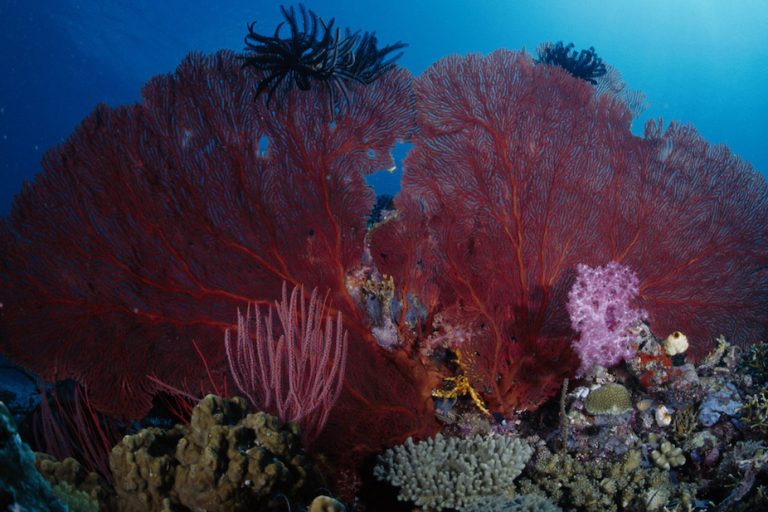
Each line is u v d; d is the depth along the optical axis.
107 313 1.52
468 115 1.56
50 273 1.50
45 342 1.48
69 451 1.40
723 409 1.43
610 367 1.55
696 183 1.57
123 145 1.54
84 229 1.53
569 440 1.42
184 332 1.54
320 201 1.61
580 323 1.44
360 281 1.62
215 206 1.57
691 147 1.58
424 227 1.59
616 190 1.55
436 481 1.28
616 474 1.32
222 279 1.57
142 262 1.54
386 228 1.61
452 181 1.57
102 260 1.53
